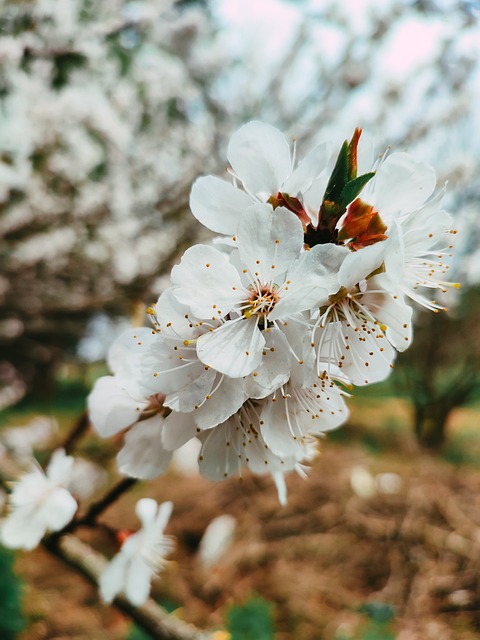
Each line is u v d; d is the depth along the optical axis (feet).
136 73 1.59
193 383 0.27
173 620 0.40
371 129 1.54
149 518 0.38
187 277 0.26
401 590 1.12
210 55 1.72
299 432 0.29
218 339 0.26
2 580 0.69
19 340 2.55
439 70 1.45
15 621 0.69
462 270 1.75
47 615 0.94
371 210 0.28
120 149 1.48
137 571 0.38
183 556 1.21
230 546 1.20
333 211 0.27
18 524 0.37
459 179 1.67
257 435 0.30
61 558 0.40
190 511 1.32
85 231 1.64
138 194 1.68
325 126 1.58
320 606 1.08
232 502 1.33
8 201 1.38
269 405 0.29
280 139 0.29
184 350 0.28
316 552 1.21
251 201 0.28
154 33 1.57
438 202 0.28
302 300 0.25
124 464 0.30
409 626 1.03
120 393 0.31
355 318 0.27
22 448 1.67
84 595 1.00
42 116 1.23
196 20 1.60
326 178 0.29
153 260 1.69
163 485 1.42
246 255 0.26
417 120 1.51
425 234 0.28
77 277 1.74
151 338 0.28
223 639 0.40
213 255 0.26
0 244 1.46
